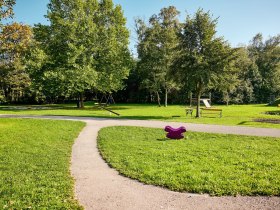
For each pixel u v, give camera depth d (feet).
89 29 133.39
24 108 141.69
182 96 189.47
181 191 24.99
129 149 41.06
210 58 86.99
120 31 145.59
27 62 131.75
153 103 211.82
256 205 21.90
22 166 32.73
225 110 128.77
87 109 132.05
